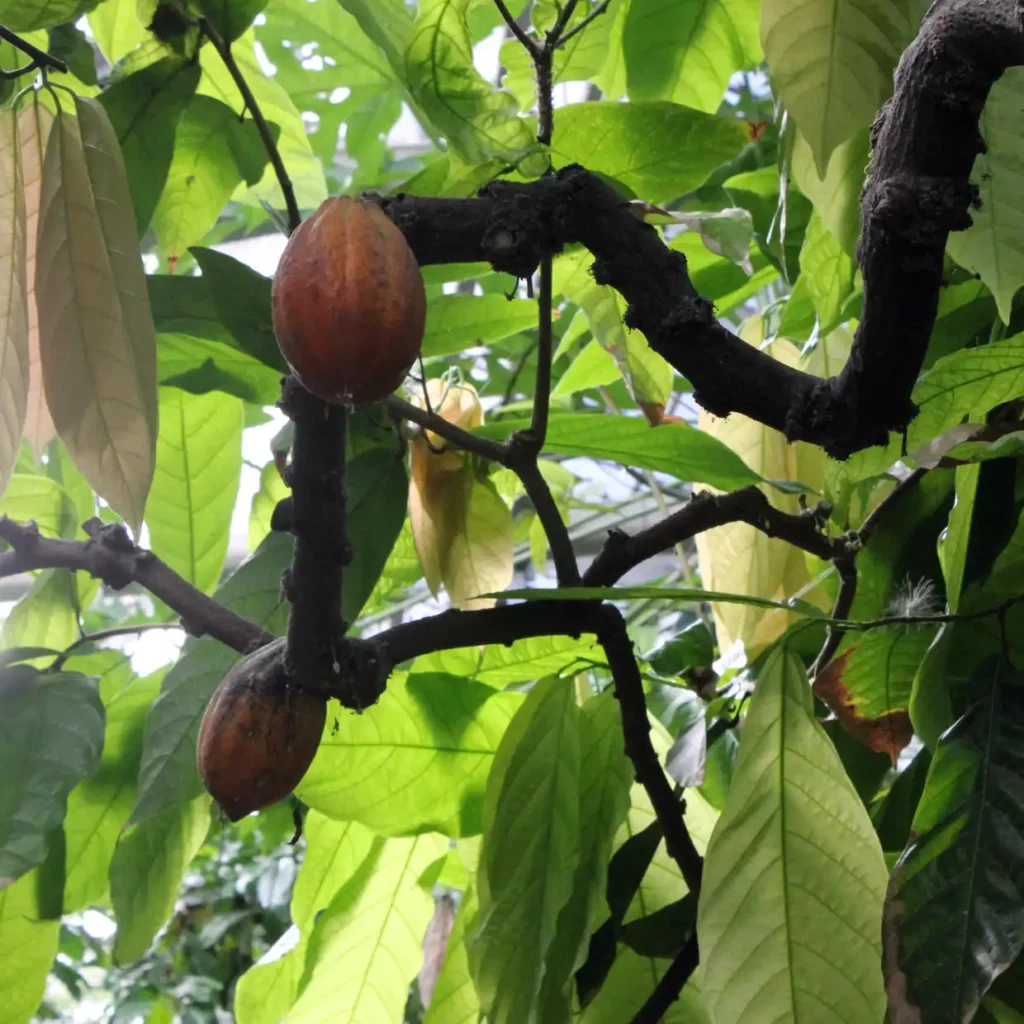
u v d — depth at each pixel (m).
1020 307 1.25
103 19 1.37
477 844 1.39
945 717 1.08
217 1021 3.62
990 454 1.05
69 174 0.93
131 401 0.95
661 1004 1.12
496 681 1.47
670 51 1.58
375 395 0.71
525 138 1.08
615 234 0.78
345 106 2.28
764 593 1.37
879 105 0.97
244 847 3.72
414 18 1.19
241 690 0.85
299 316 0.70
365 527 1.12
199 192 1.34
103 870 1.34
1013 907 0.90
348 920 1.42
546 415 1.08
